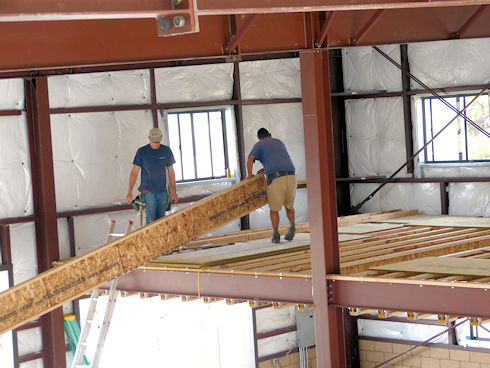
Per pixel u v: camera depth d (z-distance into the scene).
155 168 9.58
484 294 6.02
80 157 10.62
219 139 11.92
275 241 9.56
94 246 10.77
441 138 11.84
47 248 10.06
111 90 10.85
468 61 11.31
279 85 12.31
